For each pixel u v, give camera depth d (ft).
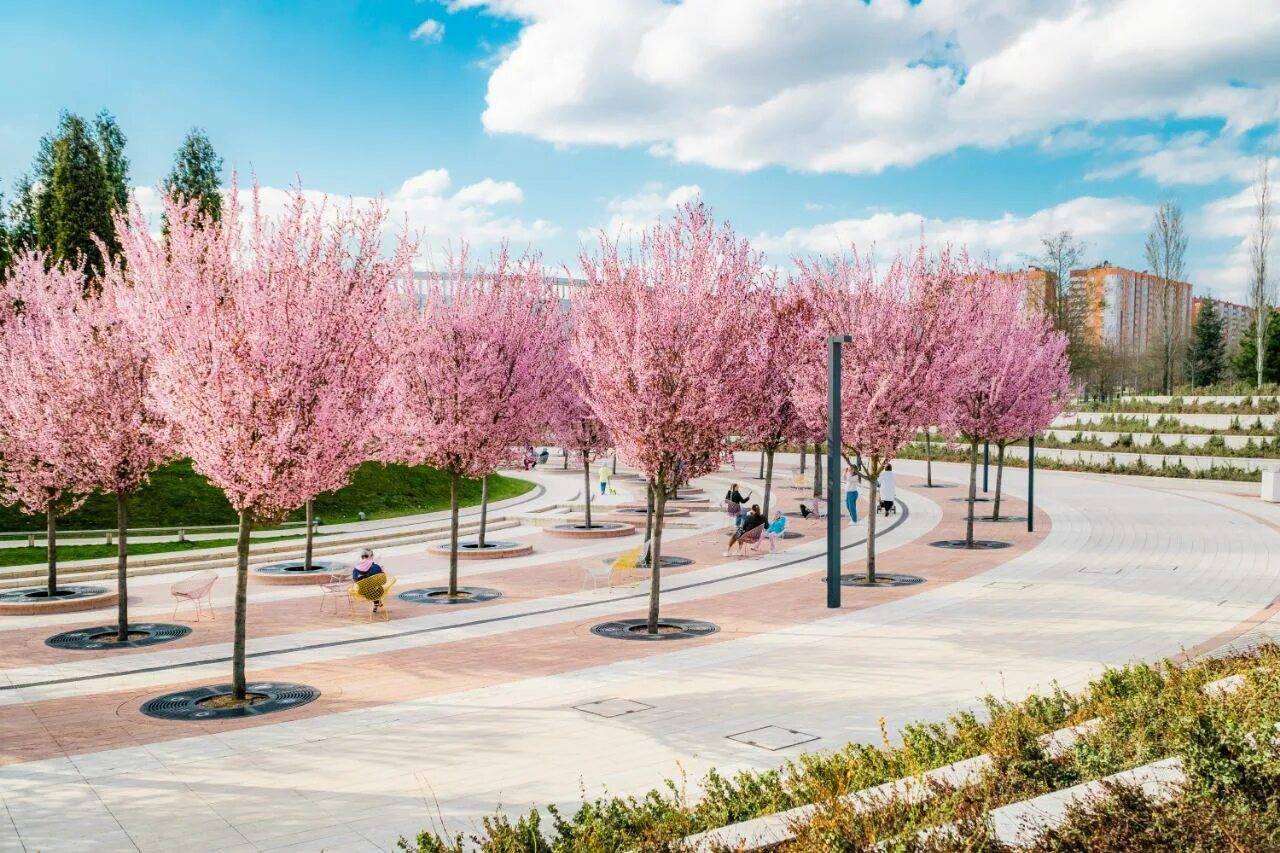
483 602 52.34
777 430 71.20
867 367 53.01
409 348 46.88
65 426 42.98
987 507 98.58
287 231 32.19
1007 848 14.61
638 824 17.57
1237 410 149.69
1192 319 362.74
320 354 32.12
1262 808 15.79
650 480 43.93
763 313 64.64
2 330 53.72
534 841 17.06
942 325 54.54
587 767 25.79
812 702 31.86
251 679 36.27
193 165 135.13
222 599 54.54
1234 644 38.47
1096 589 52.21
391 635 44.16
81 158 118.11
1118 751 19.36
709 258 43.34
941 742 22.74
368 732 29.40
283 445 30.81
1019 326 82.58
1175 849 14.64
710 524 89.10
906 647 39.68
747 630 43.86
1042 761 19.11
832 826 15.43
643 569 63.21
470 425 51.75
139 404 42.34
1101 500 103.96
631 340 42.19
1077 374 222.07
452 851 17.03
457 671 37.19
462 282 54.65
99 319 42.68
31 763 26.78
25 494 51.65
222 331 30.83
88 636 44.45
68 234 116.26
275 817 22.53
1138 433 152.66
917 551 69.31
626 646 41.14
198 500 88.79
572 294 49.03
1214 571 57.21
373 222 35.04
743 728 29.12
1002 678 33.83
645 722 29.91
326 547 75.41
